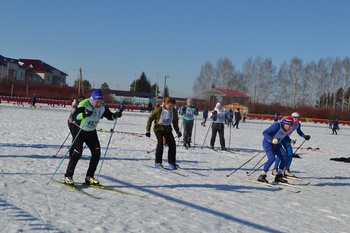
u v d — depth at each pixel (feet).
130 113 139.33
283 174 29.37
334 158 44.98
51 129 53.11
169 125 28.19
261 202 20.21
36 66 241.14
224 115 44.19
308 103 243.60
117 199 17.71
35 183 19.26
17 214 14.03
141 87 338.75
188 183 23.24
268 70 250.37
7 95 172.76
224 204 18.90
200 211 17.13
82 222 13.82
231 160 36.52
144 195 19.04
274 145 26.25
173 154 28.19
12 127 51.24
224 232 14.43
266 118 189.88
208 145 49.24
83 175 22.54
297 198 22.22
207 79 263.49
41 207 15.21
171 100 27.78
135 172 25.26
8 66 210.79
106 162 28.35
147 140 48.21
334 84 237.45
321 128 136.77
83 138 19.40
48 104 159.12
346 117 208.13
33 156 27.96
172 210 16.76
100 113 19.24
